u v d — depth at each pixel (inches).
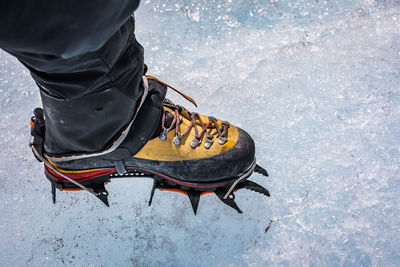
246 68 53.6
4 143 49.7
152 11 55.9
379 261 44.8
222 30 55.7
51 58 35.2
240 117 50.4
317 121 49.9
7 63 53.2
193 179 44.6
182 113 45.0
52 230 46.4
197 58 54.3
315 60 53.3
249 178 47.9
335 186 47.3
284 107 50.8
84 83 37.4
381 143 48.8
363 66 52.7
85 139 40.9
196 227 46.4
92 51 35.8
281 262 45.1
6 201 47.2
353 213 46.3
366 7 57.0
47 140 42.9
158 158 44.0
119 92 39.3
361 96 51.0
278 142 49.2
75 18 32.7
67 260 45.6
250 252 45.6
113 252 45.8
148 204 47.1
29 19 30.7
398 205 46.5
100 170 44.4
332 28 55.8
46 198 47.4
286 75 52.4
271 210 46.8
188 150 44.1
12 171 48.3
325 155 48.5
